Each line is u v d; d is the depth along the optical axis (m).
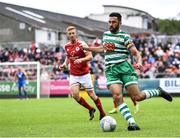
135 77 25.86
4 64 83.19
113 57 25.66
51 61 99.38
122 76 25.75
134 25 178.12
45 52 102.88
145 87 81.06
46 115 38.62
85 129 26.88
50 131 26.05
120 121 31.64
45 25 128.88
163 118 33.12
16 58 102.00
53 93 83.69
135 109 39.19
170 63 89.62
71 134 24.27
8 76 85.62
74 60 33.19
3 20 129.25
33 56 101.69
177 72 84.69
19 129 27.38
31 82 83.25
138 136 22.72
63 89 83.31
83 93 77.06
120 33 25.77
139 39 103.56
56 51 106.69
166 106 47.47
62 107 49.34
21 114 40.06
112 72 25.67
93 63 89.69
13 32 128.62
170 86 80.50
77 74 33.22
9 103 59.59
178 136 22.59
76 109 45.84
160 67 86.38
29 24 126.94
